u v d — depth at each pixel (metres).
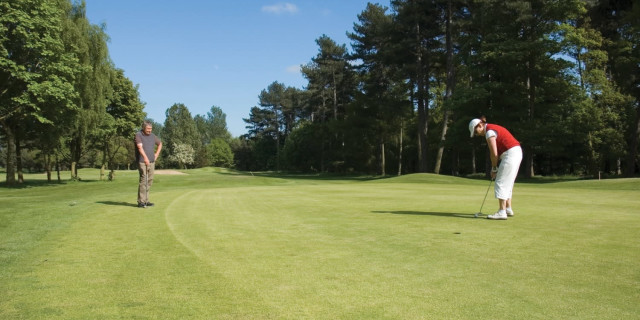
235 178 32.50
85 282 3.20
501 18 31.09
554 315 2.44
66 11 29.28
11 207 7.91
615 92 32.84
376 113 48.78
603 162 37.81
